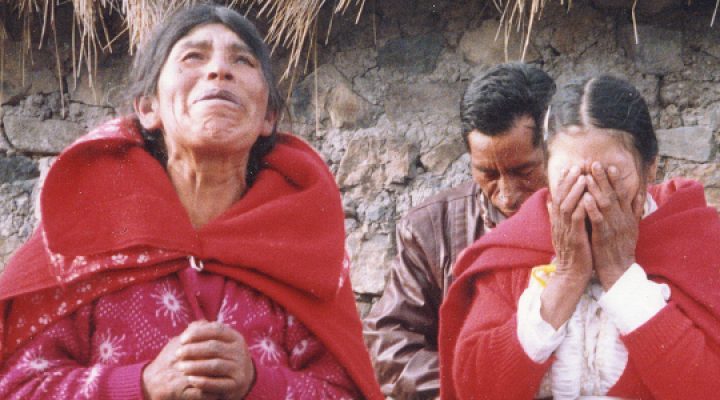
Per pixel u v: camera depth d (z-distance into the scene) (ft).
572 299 11.59
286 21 17.74
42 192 11.14
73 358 10.87
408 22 18.95
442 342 12.95
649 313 11.48
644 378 11.47
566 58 18.24
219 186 11.64
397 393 14.47
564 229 11.62
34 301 10.91
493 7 18.63
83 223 11.09
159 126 11.71
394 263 15.40
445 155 18.63
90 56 20.01
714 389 11.38
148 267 11.03
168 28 11.66
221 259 11.21
